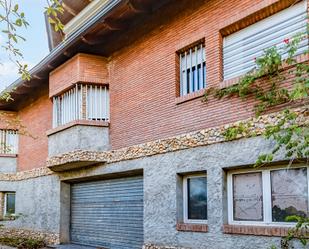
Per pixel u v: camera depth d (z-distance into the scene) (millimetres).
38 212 16125
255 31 8117
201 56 9352
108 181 12578
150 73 10539
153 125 10219
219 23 8664
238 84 7848
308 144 5828
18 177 18281
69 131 12359
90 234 13281
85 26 10953
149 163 10164
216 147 8320
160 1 9945
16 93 16984
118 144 11555
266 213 7473
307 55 6797
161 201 9641
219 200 8141
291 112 6426
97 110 12195
